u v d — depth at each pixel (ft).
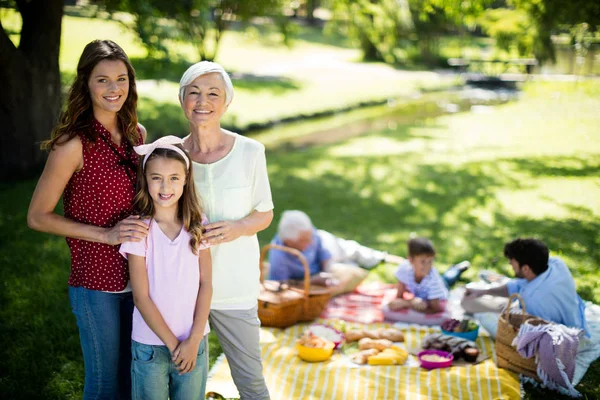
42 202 9.68
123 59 9.84
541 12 39.86
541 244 15.51
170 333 9.84
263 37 99.35
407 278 17.87
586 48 56.24
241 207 10.85
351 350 15.52
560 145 38.78
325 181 32.32
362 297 18.97
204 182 10.69
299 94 60.80
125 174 10.03
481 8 38.42
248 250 10.90
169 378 10.28
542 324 14.08
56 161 9.58
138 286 9.77
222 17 53.52
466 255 21.74
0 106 29.48
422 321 17.10
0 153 29.94
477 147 39.93
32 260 20.51
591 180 30.27
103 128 9.89
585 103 50.93
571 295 15.10
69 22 76.59
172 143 10.00
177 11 44.34
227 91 10.55
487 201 27.81
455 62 81.92
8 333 15.83
